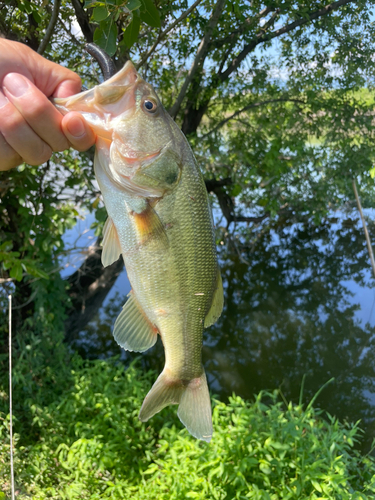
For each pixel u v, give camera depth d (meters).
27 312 1.09
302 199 1.67
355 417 1.02
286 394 1.12
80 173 0.99
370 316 1.48
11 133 0.25
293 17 1.11
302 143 1.29
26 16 0.82
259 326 1.46
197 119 1.25
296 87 1.26
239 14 0.91
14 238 1.01
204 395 0.36
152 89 0.30
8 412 0.85
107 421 0.83
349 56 1.19
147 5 0.43
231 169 1.44
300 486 0.61
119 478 0.72
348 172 1.37
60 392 0.95
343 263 1.84
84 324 1.28
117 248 0.32
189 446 0.71
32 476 0.70
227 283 1.72
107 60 0.30
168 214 0.31
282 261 1.86
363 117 1.24
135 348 0.33
